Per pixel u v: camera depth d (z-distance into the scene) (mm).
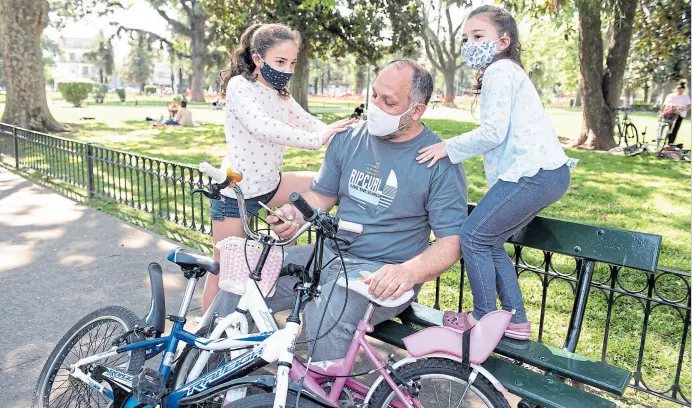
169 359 2541
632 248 2680
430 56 47500
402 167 2783
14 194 8273
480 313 2682
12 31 16219
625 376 2434
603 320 4414
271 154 3273
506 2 10906
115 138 16750
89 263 5363
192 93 50969
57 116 26062
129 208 7527
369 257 2891
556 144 2619
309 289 2246
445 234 2717
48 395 2926
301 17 19875
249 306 2541
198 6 46625
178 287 4840
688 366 3723
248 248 2623
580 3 12414
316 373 2553
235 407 2094
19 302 4441
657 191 9492
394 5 21609
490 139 2543
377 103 2678
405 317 3100
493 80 2562
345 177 2961
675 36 13938
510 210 2568
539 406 2551
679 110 13406
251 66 3135
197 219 6988
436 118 29047
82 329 2959
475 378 2406
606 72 15492
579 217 7684
